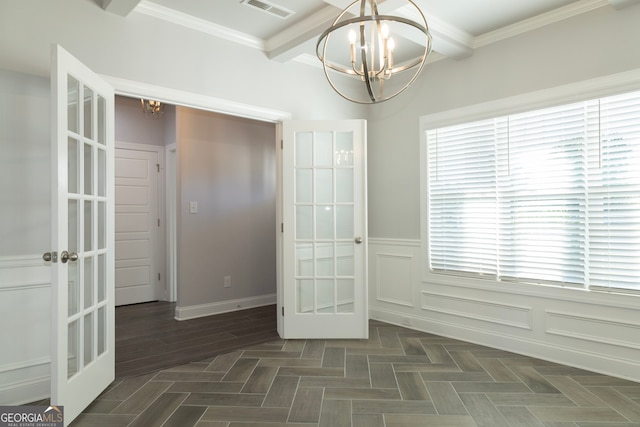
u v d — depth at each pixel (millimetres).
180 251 4305
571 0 2834
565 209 2988
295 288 3594
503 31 3250
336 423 2117
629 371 2670
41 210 2463
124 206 5059
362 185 3629
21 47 2379
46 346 2469
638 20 2635
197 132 4465
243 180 4836
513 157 3271
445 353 3203
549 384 2602
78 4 2578
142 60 2838
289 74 3713
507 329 3281
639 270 2662
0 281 2318
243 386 2580
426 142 3859
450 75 3660
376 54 3752
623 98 2721
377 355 3158
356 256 3609
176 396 2439
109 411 2260
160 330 3859
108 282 2594
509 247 3293
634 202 2678
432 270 3803
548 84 3043
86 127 2391
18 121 2387
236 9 2947
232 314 4492
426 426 2088
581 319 2889
